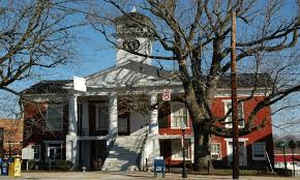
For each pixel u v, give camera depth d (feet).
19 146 150.30
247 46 98.17
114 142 138.31
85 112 154.71
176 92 137.39
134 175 98.12
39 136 152.56
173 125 146.92
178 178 86.43
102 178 88.38
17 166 100.58
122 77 142.41
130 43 143.64
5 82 51.72
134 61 142.41
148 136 134.21
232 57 73.92
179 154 146.51
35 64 52.60
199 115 103.14
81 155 150.30
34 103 59.26
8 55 49.47
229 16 98.32
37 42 50.70
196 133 105.29
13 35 50.70
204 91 103.60
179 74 101.40
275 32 96.43
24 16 50.24
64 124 151.74
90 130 154.81
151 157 131.23
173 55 102.37
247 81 144.87
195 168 105.70
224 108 144.87
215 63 101.14
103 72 144.36
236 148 71.31
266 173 101.65
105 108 155.63
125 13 97.96
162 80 137.80
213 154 144.36
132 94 136.36
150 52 139.64
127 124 151.12
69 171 126.31
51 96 132.05
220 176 91.20
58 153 151.43
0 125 138.62
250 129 98.43
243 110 141.79
